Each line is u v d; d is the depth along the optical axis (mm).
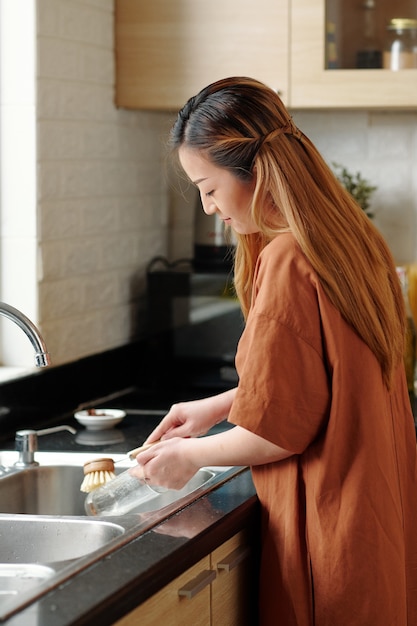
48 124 2730
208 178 1869
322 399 1795
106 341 3092
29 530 1842
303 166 1839
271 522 1893
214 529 1741
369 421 1812
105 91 3027
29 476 2236
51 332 2775
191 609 1700
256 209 1830
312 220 1806
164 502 2205
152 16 3033
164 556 1562
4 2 2666
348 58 2932
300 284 1792
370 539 1801
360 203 3320
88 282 2973
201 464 1855
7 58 2676
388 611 1825
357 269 1825
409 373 3139
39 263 2709
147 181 3352
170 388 3205
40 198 2705
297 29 2932
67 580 1452
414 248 3400
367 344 1827
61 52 2781
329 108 3014
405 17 2895
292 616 1856
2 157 2703
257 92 1852
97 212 3012
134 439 2504
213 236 3318
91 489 2057
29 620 1299
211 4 2986
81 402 2928
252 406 1771
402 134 3381
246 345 1827
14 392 2600
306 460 1846
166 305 3195
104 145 3035
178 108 3051
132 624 1478
